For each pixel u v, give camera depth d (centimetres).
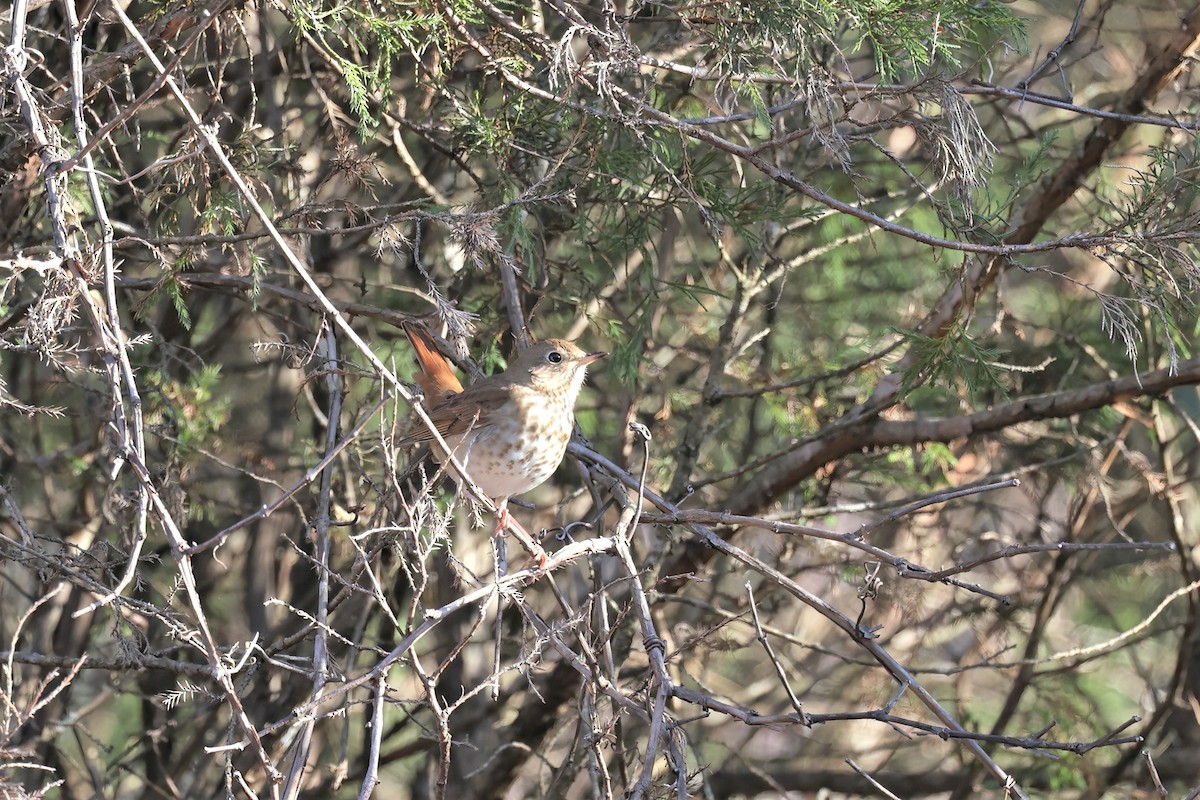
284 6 866
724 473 1140
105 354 591
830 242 1267
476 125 902
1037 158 905
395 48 862
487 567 1298
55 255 606
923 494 1258
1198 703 1458
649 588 978
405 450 1069
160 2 880
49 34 800
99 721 1434
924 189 810
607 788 728
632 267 1271
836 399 1341
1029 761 1466
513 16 948
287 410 1284
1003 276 1243
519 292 1089
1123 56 1427
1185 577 1310
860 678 1491
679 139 965
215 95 866
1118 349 1361
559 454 958
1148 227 809
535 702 1257
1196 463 1501
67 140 848
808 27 802
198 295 1227
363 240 1255
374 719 603
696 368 1406
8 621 1266
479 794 1267
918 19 812
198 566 1300
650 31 1105
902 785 1469
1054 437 1317
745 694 1531
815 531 809
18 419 1228
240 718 554
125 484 1069
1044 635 1449
